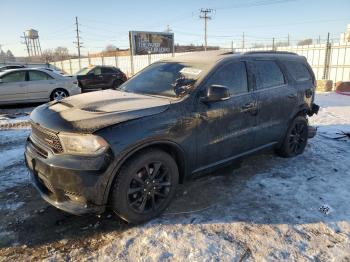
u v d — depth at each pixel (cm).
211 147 382
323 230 326
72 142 294
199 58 427
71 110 334
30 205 375
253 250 293
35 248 298
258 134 445
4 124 810
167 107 339
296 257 285
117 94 397
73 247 299
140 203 330
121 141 298
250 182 435
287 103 487
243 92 418
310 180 443
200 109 362
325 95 1395
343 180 445
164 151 341
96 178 292
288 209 366
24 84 1119
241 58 429
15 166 495
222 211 360
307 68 550
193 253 288
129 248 296
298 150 540
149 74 443
